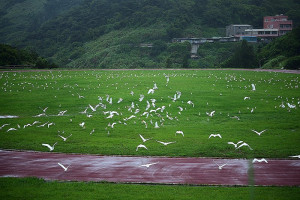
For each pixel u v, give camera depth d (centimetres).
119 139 3950
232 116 5053
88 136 4094
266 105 5684
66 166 3042
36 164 3102
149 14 17800
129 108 5369
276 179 2702
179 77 8975
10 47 13000
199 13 18238
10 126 4591
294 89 7056
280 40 13350
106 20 18838
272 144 3684
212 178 2733
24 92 7012
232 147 3594
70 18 19912
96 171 2908
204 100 6103
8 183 2575
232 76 8950
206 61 14000
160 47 15038
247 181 2659
